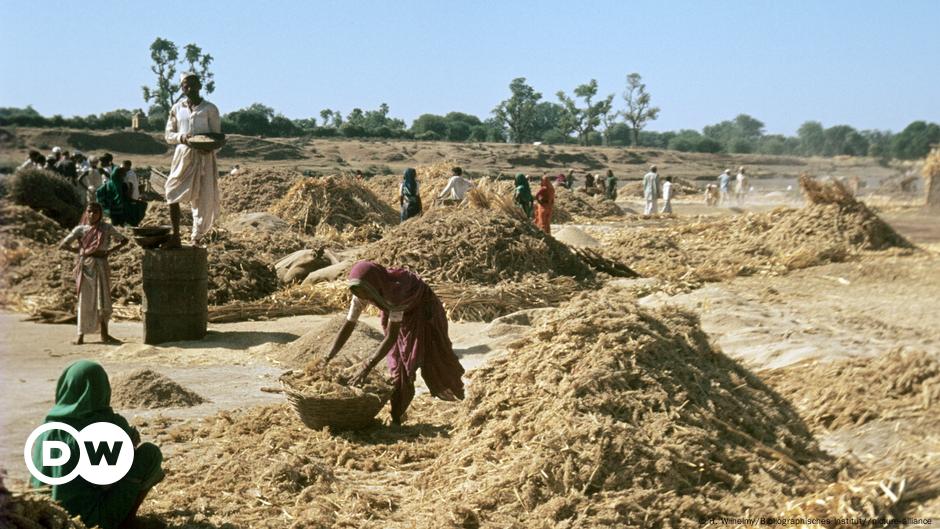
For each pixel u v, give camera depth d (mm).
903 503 5211
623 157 108938
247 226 22672
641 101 162875
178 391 8008
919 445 6043
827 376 7594
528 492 5273
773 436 6059
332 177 26656
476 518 5160
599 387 5957
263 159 91938
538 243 14820
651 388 6031
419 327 7254
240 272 14570
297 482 5914
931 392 6727
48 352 10227
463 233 14750
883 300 12594
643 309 6934
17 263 14453
